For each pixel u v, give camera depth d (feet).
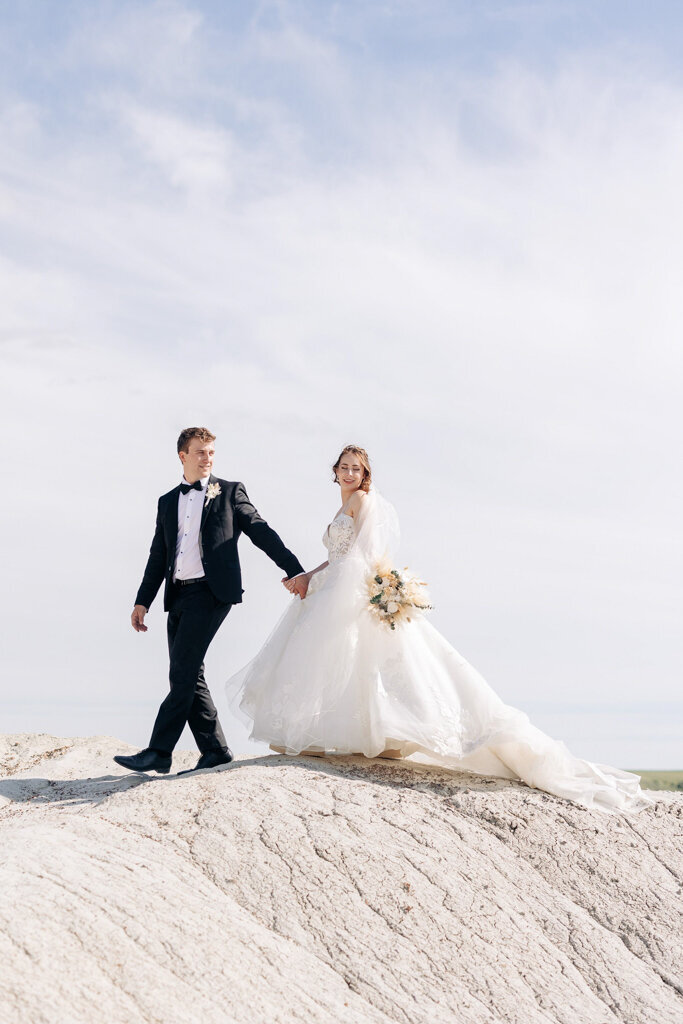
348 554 22.33
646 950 17.61
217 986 13.32
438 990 15.14
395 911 16.48
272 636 22.95
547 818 20.42
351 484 23.31
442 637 22.41
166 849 16.98
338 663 21.36
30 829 17.21
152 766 22.84
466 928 16.67
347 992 14.49
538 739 21.68
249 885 16.47
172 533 24.09
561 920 17.83
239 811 18.25
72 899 14.24
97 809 19.21
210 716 24.52
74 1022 11.74
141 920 14.19
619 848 20.04
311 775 20.26
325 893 16.53
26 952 12.74
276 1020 13.04
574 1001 15.85
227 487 24.67
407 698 21.03
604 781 22.15
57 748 29.37
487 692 21.65
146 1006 12.42
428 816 19.42
